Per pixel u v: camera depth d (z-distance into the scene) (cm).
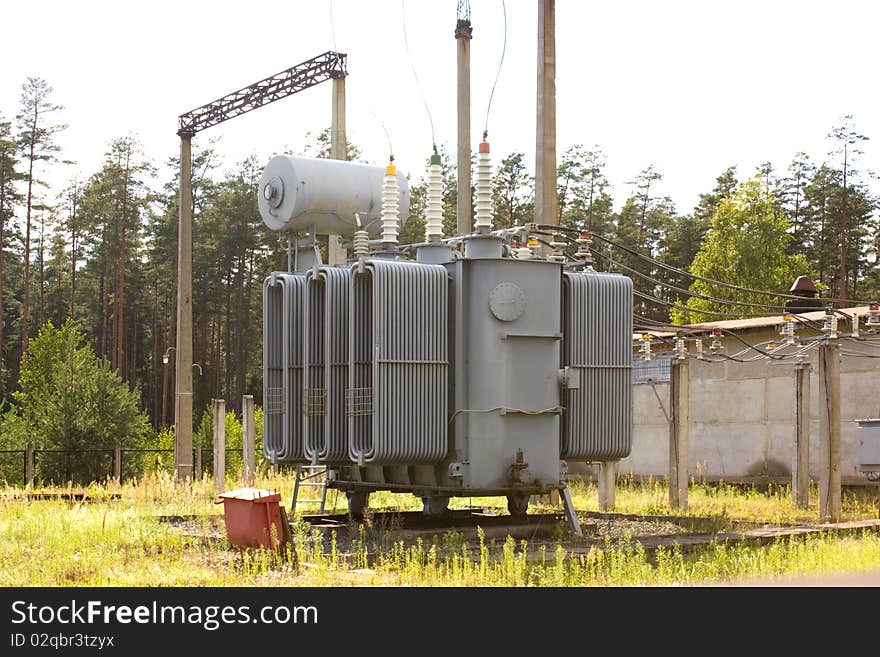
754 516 2506
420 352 1962
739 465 3541
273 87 3703
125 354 9925
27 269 8431
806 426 2766
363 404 1962
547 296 2022
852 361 3216
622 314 2139
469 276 1998
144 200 9575
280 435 2205
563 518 2194
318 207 2370
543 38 2731
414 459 1961
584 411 2092
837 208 8881
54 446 4409
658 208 10075
